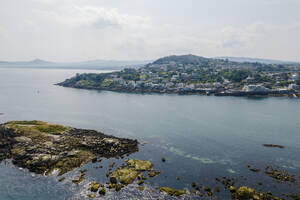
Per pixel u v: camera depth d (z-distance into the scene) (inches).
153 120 5536.4
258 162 3142.2
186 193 2370.8
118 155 3321.9
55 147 3464.6
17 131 4062.5
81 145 3570.4
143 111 6628.9
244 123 5221.5
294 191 2410.2
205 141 4003.4
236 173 2819.9
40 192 2381.9
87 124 5182.1
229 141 4001.0
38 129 4244.6
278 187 2491.4
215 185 2534.5
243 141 3998.5
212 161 3169.3
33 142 3690.9
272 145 3769.7
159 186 2507.4
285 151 3540.8
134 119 5639.8
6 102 7864.2
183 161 3161.9
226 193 2375.7
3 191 2388.0
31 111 6515.8
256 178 2691.9
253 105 7544.3
